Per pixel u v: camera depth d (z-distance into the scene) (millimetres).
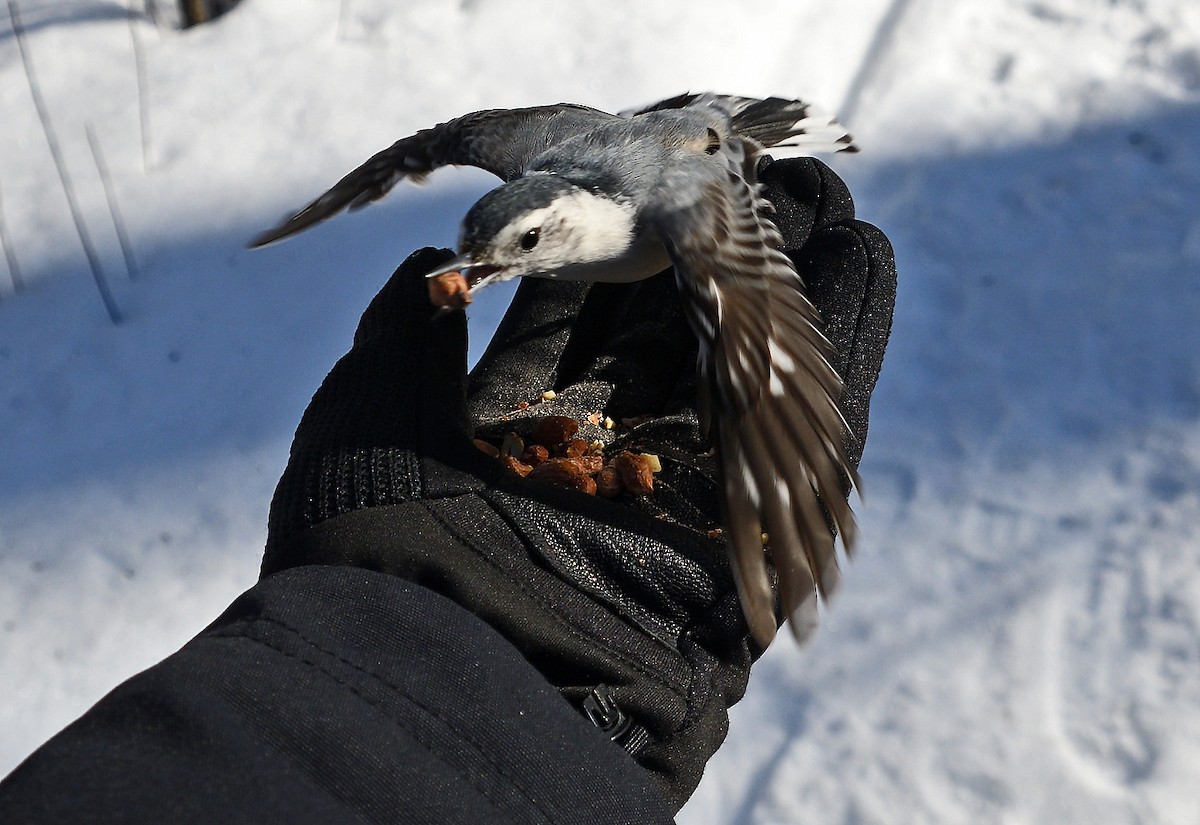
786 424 1497
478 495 1490
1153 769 2363
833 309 2006
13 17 3793
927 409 2967
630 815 1226
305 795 1086
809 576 1429
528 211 1643
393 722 1176
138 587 2805
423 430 1541
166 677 1154
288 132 3625
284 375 3135
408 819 1117
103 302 3332
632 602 1495
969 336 3070
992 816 2361
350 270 3312
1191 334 2973
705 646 1500
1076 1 3666
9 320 3330
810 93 3561
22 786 1044
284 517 1488
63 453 3051
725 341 1519
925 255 3230
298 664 1197
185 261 3393
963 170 3375
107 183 3576
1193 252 3113
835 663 2607
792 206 2236
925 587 2691
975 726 2475
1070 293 3096
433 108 3598
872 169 3414
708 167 1764
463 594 1403
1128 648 2531
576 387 2104
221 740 1101
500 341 2178
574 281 2184
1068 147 3381
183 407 3105
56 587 2816
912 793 2406
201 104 3752
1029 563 2684
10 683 2666
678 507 1846
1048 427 2885
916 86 3553
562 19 3758
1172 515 2688
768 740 2529
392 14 3879
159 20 4109
